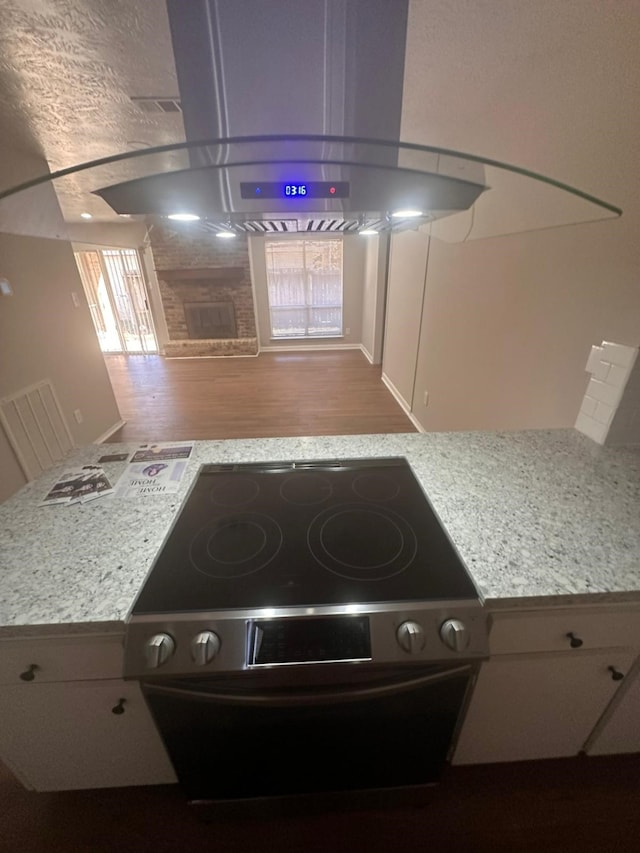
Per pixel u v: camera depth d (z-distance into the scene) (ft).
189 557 2.80
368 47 2.61
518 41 3.69
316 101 2.80
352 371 17.17
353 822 3.53
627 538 2.87
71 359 9.65
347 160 2.00
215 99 2.77
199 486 3.65
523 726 3.26
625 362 3.81
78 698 2.72
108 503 3.33
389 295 14.29
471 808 3.60
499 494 3.38
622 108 3.54
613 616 2.68
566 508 3.19
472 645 2.35
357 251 19.45
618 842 3.41
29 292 8.20
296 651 2.31
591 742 3.57
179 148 1.85
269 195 2.11
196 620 2.34
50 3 3.14
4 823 3.56
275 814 3.48
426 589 2.53
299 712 2.52
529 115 4.57
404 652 2.33
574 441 4.25
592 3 3.15
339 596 2.48
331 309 21.13
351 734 2.72
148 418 12.89
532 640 2.72
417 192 2.22
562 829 3.48
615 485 3.48
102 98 5.01
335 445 4.26
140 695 2.71
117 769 3.24
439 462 3.89
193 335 20.18
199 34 2.48
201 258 18.71
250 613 2.38
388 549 2.86
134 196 2.17
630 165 3.57
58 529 3.02
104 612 2.35
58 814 3.60
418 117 5.56
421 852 3.37
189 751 2.78
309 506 3.35
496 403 6.59
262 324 20.68
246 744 2.73
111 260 19.47
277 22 2.45
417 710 2.63
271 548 2.89
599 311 4.23
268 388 15.29
